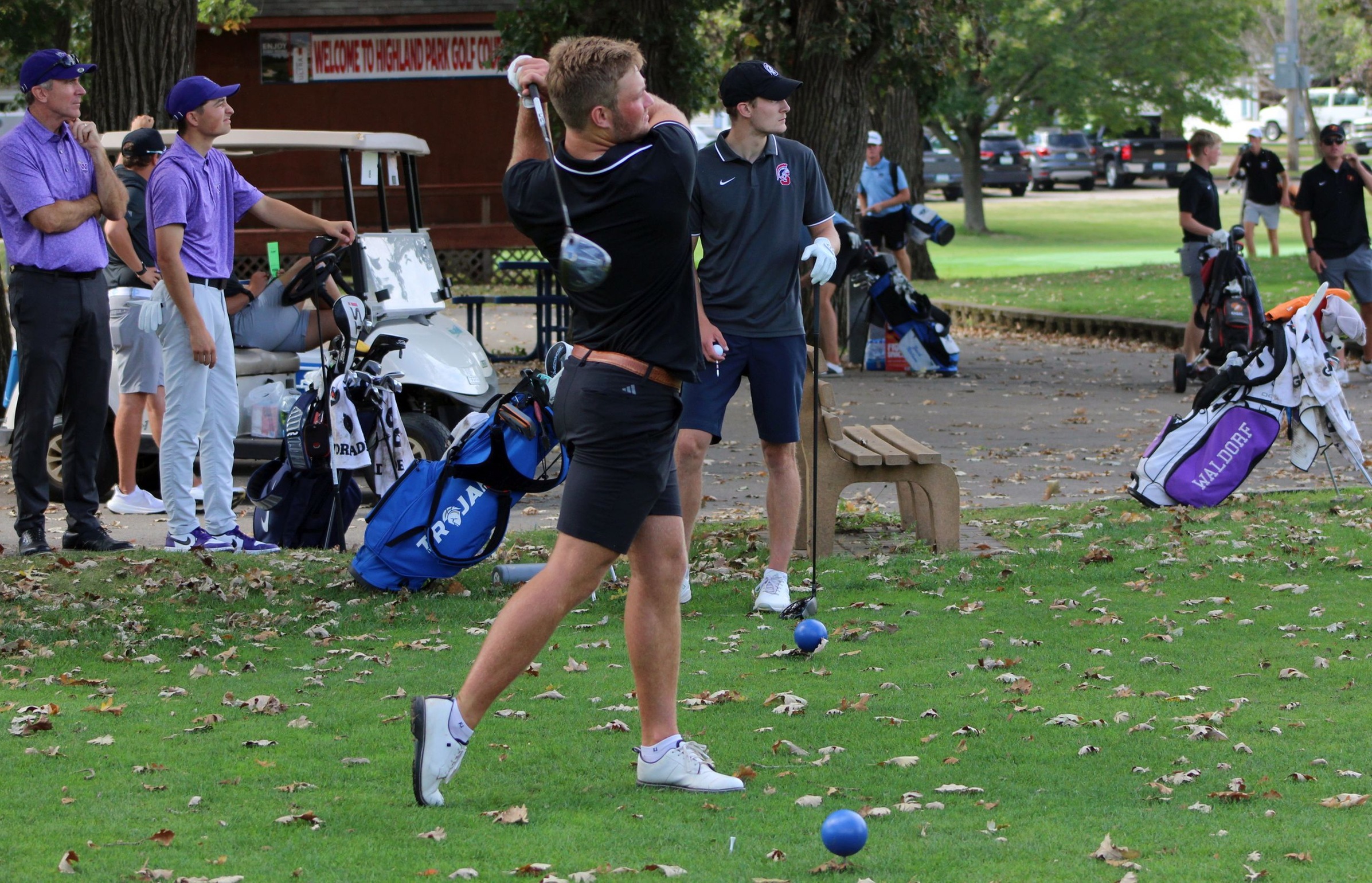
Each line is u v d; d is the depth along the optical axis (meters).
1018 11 49.88
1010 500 12.59
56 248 10.05
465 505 9.33
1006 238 47.59
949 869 5.08
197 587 9.43
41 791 6.01
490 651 5.75
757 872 5.08
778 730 6.82
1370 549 10.38
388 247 13.45
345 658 8.25
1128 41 52.56
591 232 5.54
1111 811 5.73
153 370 12.10
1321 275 20.50
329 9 33.81
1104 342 25.84
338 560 10.21
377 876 5.07
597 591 9.50
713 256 8.88
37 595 9.27
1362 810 5.71
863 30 21.16
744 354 8.92
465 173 34.53
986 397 19.09
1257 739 6.63
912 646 8.27
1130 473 13.80
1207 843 5.33
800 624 8.16
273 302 13.04
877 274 21.62
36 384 10.17
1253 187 33.28
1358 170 20.38
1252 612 8.91
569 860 5.20
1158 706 7.12
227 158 10.69
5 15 24.50
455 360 12.99
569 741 6.68
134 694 7.56
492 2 33.72
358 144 13.38
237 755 6.52
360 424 10.57
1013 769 6.26
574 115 5.50
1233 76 56.03
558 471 9.33
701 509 12.50
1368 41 70.06
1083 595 9.37
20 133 9.95
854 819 5.11
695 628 8.76
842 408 18.14
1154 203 61.38
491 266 35.28
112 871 5.12
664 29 24.02
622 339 5.63
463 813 5.74
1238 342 18.48
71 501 10.48
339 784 6.14
